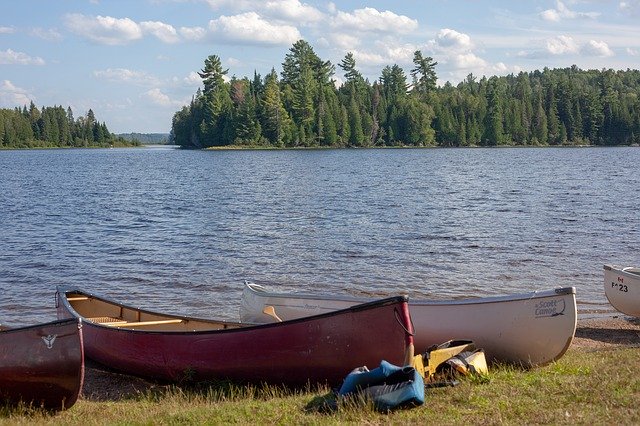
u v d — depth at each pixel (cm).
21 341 1027
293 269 2316
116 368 1291
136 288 2081
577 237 2912
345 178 6744
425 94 17325
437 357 1034
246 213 3891
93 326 1325
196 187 5856
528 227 3209
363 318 1032
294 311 1363
